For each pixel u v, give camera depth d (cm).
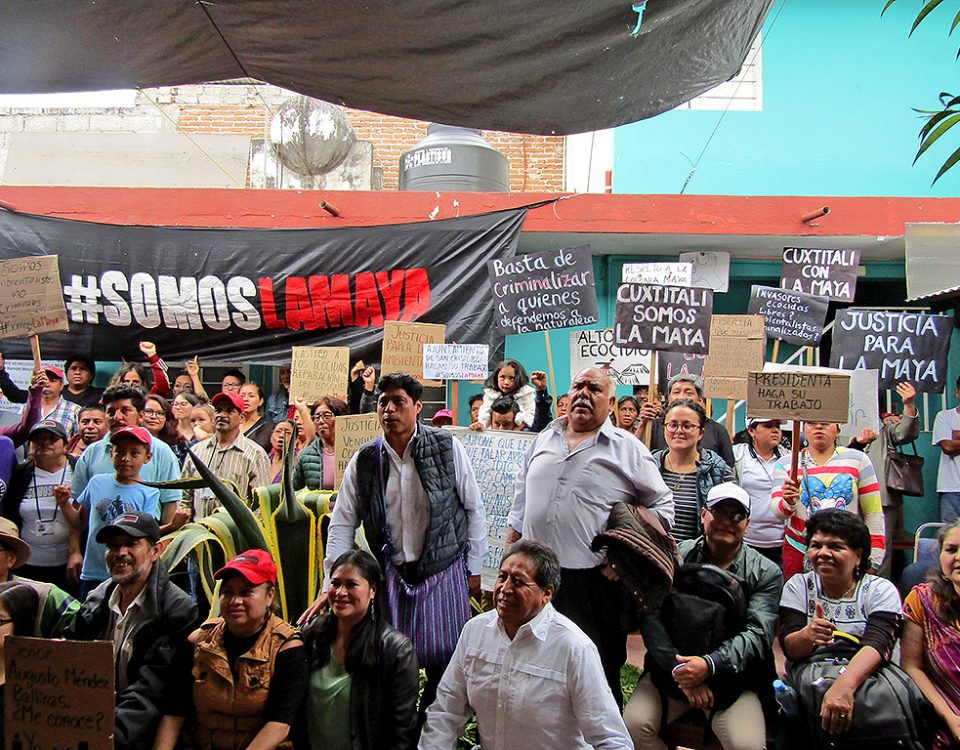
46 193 977
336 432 589
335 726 413
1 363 807
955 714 414
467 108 341
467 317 923
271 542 509
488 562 631
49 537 618
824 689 416
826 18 1226
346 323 935
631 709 447
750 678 443
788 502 525
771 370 576
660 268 931
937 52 1220
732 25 303
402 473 483
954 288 862
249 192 974
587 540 473
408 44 298
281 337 941
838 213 959
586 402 477
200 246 944
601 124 354
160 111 1398
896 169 1209
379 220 969
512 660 397
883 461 848
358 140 1263
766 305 838
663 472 573
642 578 443
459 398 1032
